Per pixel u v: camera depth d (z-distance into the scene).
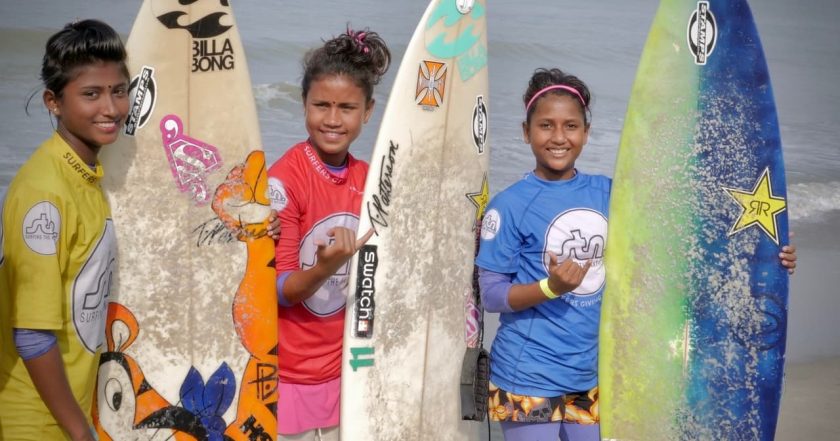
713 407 3.37
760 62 3.46
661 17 3.45
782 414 4.72
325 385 3.21
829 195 9.23
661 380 3.32
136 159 3.01
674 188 3.39
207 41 3.11
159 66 3.04
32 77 9.98
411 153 3.42
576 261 3.15
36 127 8.62
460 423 3.57
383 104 9.83
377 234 3.30
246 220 3.12
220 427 3.13
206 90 3.11
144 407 3.06
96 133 2.48
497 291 3.11
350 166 3.25
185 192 3.08
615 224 3.25
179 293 3.08
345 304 3.24
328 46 3.05
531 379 3.10
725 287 3.39
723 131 3.44
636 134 3.39
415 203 3.42
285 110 9.50
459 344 3.57
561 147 3.13
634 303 3.29
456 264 3.56
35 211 2.34
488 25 14.91
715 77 3.46
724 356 3.38
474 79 3.61
